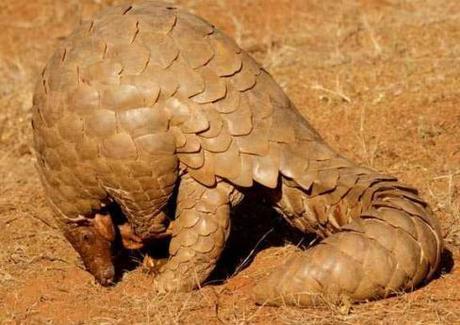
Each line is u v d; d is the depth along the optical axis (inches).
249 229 968.3
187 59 807.1
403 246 754.2
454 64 1314.0
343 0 1595.7
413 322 754.2
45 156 840.9
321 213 821.9
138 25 818.8
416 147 1127.0
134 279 892.6
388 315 757.9
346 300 759.7
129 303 834.8
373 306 767.1
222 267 895.1
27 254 964.6
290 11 1589.6
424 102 1221.1
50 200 864.3
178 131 800.3
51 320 820.0
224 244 829.2
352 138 1163.9
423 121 1175.0
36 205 1088.8
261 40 1491.1
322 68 1358.3
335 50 1406.3
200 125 794.8
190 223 820.6
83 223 868.0
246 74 821.2
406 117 1194.0
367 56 1373.0
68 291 879.7
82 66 810.8
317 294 757.9
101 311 828.0
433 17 1492.4
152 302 816.9
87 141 807.7
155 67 800.3
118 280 895.1
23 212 1068.5
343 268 749.3
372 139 1157.1
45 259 952.3
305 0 1614.2
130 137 797.2
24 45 1555.1
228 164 800.3
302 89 1298.0
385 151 1125.1
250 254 903.7
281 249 915.4
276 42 1472.7
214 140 798.5
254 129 806.5
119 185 815.7
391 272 751.1
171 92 796.6
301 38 1478.8
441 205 979.3
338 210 813.2
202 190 816.3
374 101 1240.2
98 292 873.5
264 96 821.9
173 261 831.7
